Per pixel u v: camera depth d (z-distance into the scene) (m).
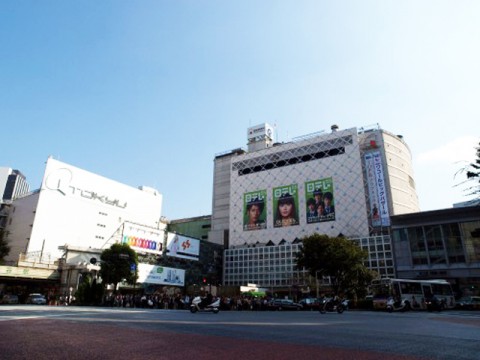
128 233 58.84
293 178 78.00
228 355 7.29
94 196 75.44
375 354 7.59
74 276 47.56
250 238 79.44
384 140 71.00
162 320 16.80
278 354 7.48
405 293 36.06
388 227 64.06
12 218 68.50
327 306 31.62
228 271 78.31
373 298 36.97
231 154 96.44
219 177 96.19
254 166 85.62
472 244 49.69
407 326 15.65
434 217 53.28
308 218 72.94
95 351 7.39
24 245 63.28
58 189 68.38
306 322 17.70
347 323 17.34
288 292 68.31
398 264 54.81
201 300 28.70
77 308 28.70
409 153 77.00
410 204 69.94
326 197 72.25
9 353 7.03
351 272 42.66
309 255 44.12
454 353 7.93
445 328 14.66
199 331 11.88
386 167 68.44
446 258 50.94
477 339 10.70
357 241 65.62
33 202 66.00
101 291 40.00
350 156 72.19
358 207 67.94
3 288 48.47
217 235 88.81
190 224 106.94
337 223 69.19
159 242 64.19
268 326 14.69
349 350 8.14
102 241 75.19
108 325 13.13
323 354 7.53
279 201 78.12
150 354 7.22
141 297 38.44
